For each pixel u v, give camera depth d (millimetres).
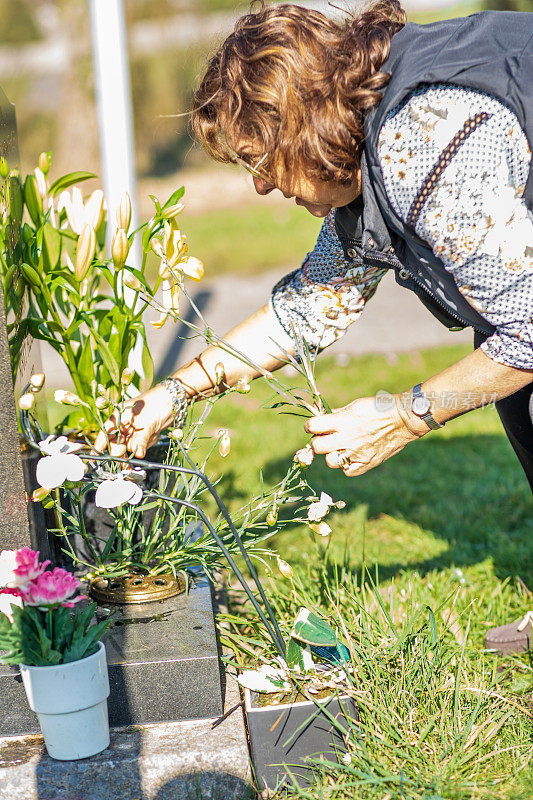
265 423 4227
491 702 1819
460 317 1620
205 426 4184
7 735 1695
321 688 1702
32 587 1501
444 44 1419
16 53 16422
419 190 1402
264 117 1430
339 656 1806
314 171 1477
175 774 1604
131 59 14055
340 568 2584
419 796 1550
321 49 1404
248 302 7020
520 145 1363
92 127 11641
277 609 2135
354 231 1704
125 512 1993
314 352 1991
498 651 2080
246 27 1460
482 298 1446
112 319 1999
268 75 1402
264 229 10430
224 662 1808
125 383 1861
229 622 2047
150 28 14977
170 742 1629
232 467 3576
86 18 11266
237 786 1614
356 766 1638
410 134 1394
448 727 1715
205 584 1977
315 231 10234
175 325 6375
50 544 2043
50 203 2166
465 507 3100
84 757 1595
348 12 1553
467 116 1372
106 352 1858
